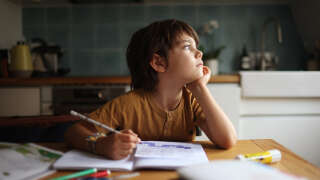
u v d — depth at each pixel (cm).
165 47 78
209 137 76
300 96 193
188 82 81
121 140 58
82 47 254
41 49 221
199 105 85
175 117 85
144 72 84
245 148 70
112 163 55
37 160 57
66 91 195
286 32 250
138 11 252
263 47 246
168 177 49
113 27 253
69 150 69
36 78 193
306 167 54
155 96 85
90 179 46
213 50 252
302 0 228
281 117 194
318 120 194
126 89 196
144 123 84
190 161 55
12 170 50
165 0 246
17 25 243
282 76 192
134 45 88
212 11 251
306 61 248
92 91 194
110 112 82
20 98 195
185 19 251
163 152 61
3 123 89
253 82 192
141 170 53
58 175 51
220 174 38
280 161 58
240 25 251
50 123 94
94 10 252
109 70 255
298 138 194
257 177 38
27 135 90
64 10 251
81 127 72
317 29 223
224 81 193
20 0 235
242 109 195
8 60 210
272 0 247
